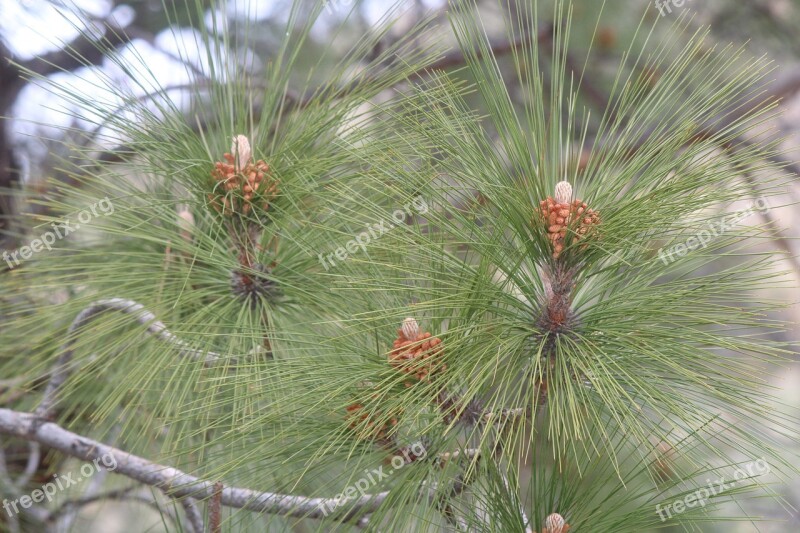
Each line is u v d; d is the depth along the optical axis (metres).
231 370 1.42
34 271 1.50
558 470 1.35
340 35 2.46
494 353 1.31
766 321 1.29
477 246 1.32
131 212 1.46
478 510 1.34
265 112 1.46
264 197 1.43
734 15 2.64
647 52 2.60
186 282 1.41
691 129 1.31
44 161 1.96
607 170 1.33
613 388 1.28
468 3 1.31
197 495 1.47
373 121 1.43
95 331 1.48
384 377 1.33
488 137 1.33
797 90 2.44
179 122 1.45
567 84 2.59
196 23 2.16
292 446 1.35
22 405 1.72
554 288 1.33
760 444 1.28
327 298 1.43
